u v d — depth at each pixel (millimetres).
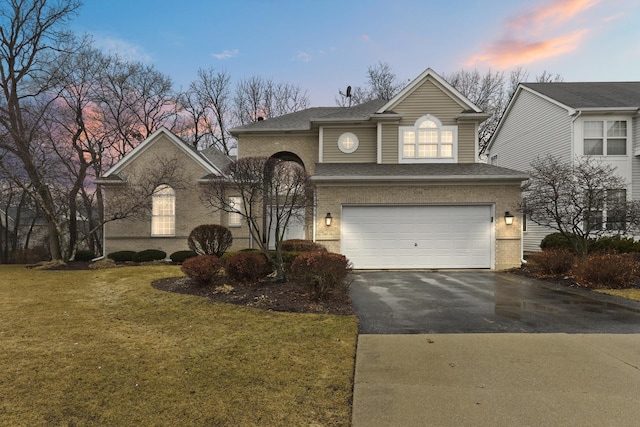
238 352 4605
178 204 15914
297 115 19406
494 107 30672
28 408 3260
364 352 4684
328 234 12969
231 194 15594
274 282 8766
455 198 12859
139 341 5078
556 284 9852
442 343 5027
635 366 4207
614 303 7508
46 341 5082
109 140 25266
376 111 15180
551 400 3412
